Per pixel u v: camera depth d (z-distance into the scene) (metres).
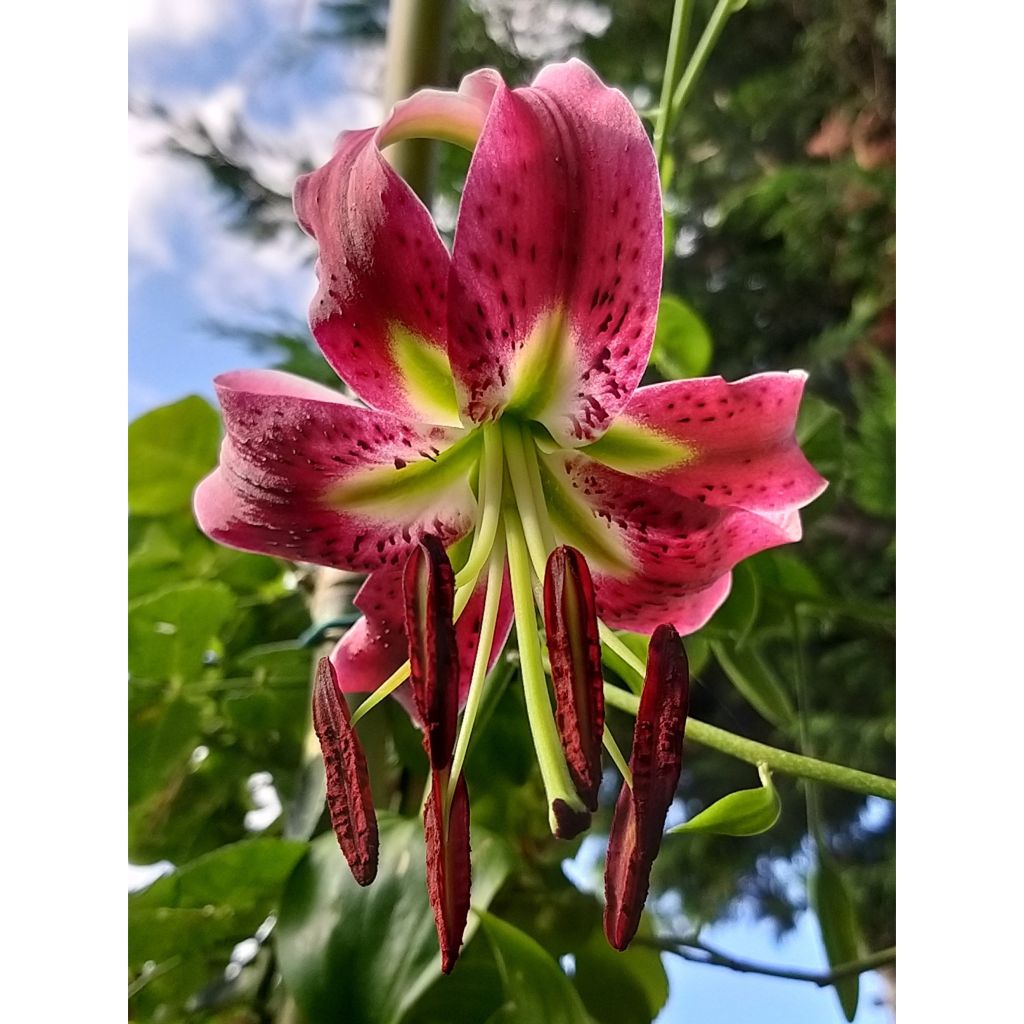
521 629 0.13
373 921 0.14
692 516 0.13
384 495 0.13
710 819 0.15
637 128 0.11
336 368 0.12
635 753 0.12
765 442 0.14
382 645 0.14
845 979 0.17
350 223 0.11
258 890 0.15
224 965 0.17
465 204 0.11
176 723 0.19
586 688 0.12
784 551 0.23
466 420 0.12
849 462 0.32
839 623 0.32
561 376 0.12
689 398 0.13
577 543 0.14
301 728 0.19
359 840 0.12
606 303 0.12
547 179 0.11
